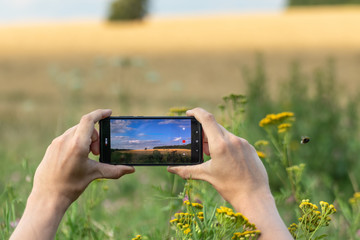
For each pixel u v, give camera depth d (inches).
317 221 56.2
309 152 171.8
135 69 698.8
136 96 436.8
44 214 45.1
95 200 83.2
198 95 552.7
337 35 1424.7
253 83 204.8
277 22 1820.9
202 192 73.4
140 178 165.9
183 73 828.6
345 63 834.2
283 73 714.2
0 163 142.1
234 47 1253.1
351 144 177.6
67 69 901.8
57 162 46.2
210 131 48.6
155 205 111.7
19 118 339.3
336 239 82.0
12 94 579.8
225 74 797.9
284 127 94.0
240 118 86.7
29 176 79.3
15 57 1165.7
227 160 46.9
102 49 1326.3
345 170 161.3
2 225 69.5
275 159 112.8
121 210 130.9
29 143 223.8
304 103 202.2
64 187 46.1
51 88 642.2
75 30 1907.0
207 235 52.0
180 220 56.1
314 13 2420.0
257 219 45.2
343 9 2844.5
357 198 89.5
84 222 78.0
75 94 300.4
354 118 192.7
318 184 134.0
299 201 84.1
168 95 544.1
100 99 477.1
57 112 380.2
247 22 1881.2
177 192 101.7
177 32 1685.5
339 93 205.6
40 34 1768.0
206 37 1507.1
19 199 73.7
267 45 1263.5
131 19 2487.7
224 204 67.9
